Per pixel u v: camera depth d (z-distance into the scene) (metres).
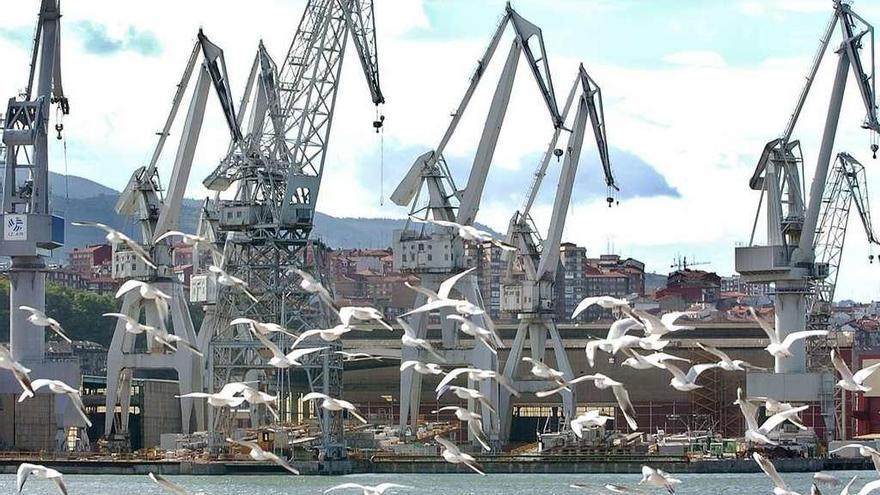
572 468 192.75
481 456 194.25
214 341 198.12
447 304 64.31
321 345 195.25
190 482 174.62
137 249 67.69
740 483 173.75
